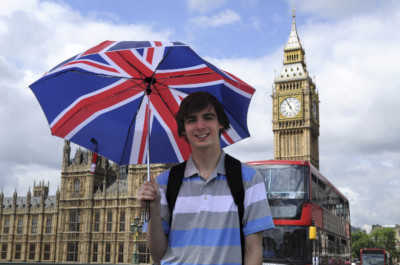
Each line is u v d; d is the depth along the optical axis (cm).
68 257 8569
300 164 2038
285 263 1911
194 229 331
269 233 1969
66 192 8931
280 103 12412
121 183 8938
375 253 5050
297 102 12238
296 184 2006
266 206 337
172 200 343
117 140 405
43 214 9438
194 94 359
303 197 1978
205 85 400
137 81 397
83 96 388
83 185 8844
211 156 349
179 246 332
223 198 335
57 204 9294
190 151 422
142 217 8156
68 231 8694
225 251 322
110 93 400
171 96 416
